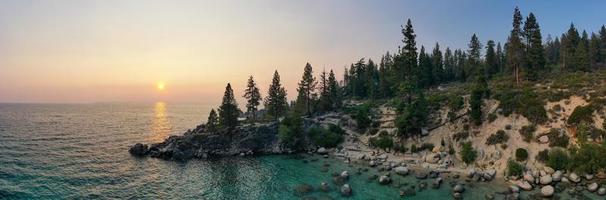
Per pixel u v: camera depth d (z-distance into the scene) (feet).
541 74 303.89
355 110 329.72
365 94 449.89
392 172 191.21
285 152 259.80
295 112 288.10
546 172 165.68
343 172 181.27
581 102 199.52
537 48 312.91
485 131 213.87
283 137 263.29
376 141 247.70
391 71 317.83
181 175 193.88
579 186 149.07
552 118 197.77
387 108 307.37
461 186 153.99
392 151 234.58
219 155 251.19
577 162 159.22
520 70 296.30
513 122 208.33
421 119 242.99
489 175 172.14
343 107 370.73
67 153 254.68
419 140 235.61
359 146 254.47
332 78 385.09
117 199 151.53
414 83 291.79
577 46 352.28
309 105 362.94
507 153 189.57
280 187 167.84
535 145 186.80
